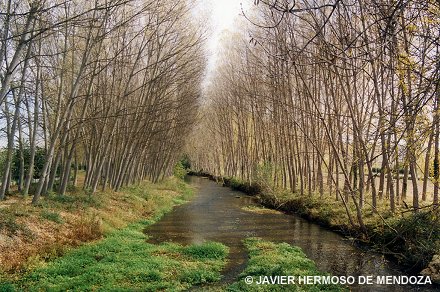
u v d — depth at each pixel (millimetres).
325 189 32594
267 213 27812
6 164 21109
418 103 5371
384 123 7410
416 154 6691
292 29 23672
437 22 5855
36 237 13859
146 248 15648
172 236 19266
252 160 47812
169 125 39875
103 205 21766
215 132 69938
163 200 31828
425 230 12789
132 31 24562
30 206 17234
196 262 13984
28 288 10266
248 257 15289
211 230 21078
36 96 20656
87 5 19312
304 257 15281
